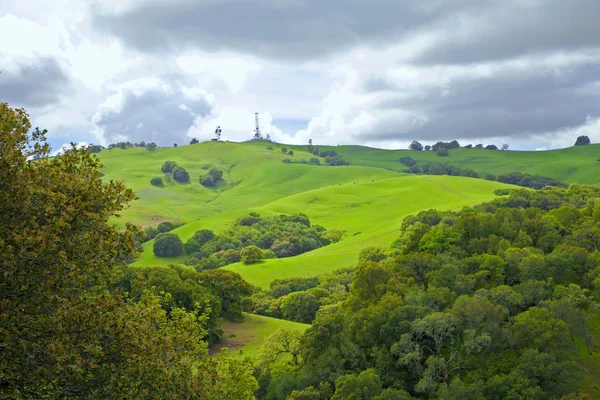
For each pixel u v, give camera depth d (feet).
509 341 195.52
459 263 273.33
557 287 228.02
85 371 63.10
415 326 205.26
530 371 175.32
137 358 65.51
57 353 59.16
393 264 284.82
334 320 231.09
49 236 60.08
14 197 60.39
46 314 61.87
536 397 164.25
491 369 184.65
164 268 304.09
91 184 68.39
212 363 77.00
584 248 271.08
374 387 184.14
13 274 58.54
